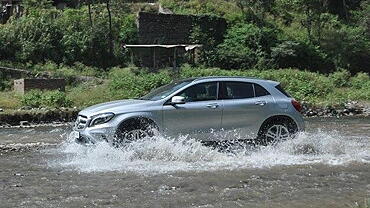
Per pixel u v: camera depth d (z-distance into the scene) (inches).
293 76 1413.6
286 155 390.9
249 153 392.2
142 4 1868.8
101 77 1379.2
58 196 255.4
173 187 275.3
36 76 1283.2
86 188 274.7
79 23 1621.6
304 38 1819.6
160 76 1233.4
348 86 1519.4
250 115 396.2
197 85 394.6
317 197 250.1
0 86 1235.2
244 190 266.2
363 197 249.0
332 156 390.0
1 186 281.7
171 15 1678.2
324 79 1425.9
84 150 386.3
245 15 1861.5
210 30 1728.6
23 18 1567.4
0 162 372.5
